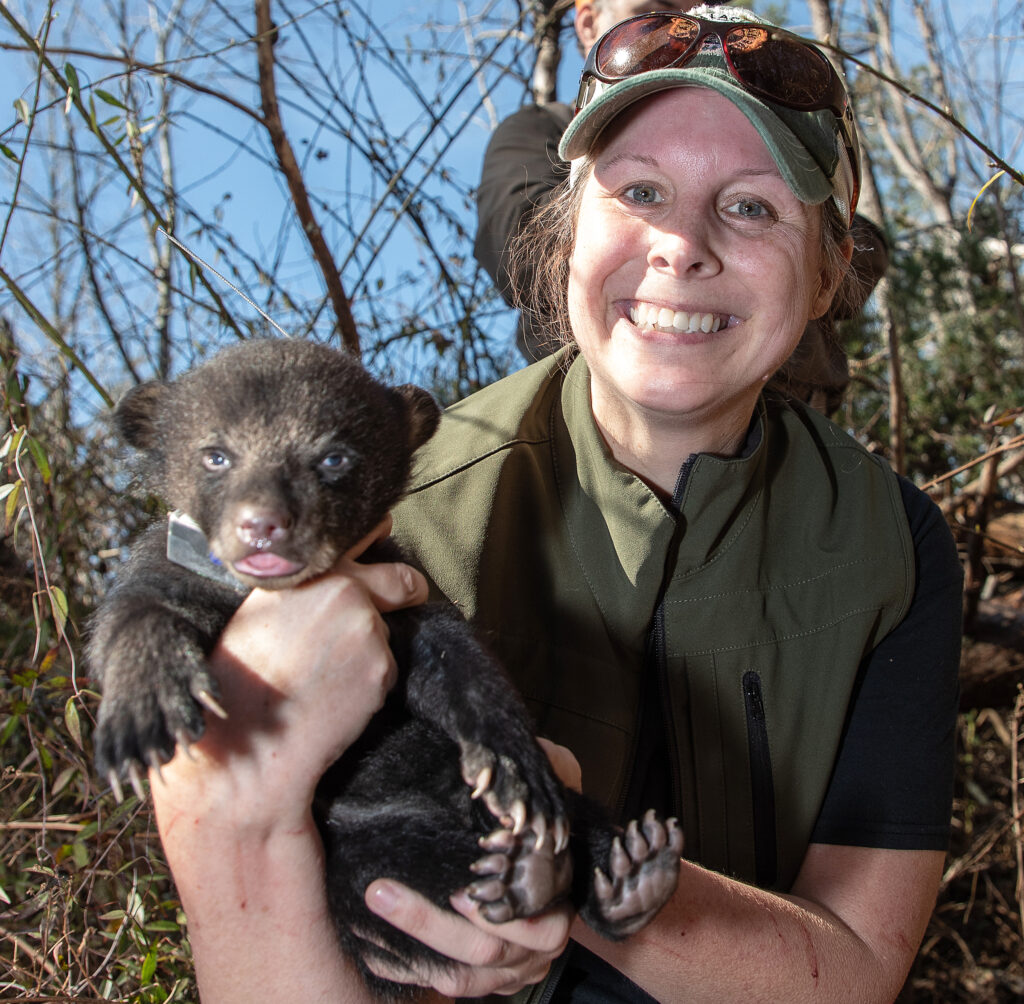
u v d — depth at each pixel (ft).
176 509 2.02
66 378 3.87
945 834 2.19
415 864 1.75
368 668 1.69
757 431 2.23
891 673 2.25
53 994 2.41
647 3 3.46
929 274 5.64
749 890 1.98
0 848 2.89
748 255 2.06
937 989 3.97
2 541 3.88
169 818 1.69
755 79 2.02
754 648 2.20
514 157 3.51
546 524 2.26
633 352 2.12
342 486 1.95
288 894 1.69
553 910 1.72
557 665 2.21
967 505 4.59
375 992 1.84
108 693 1.65
